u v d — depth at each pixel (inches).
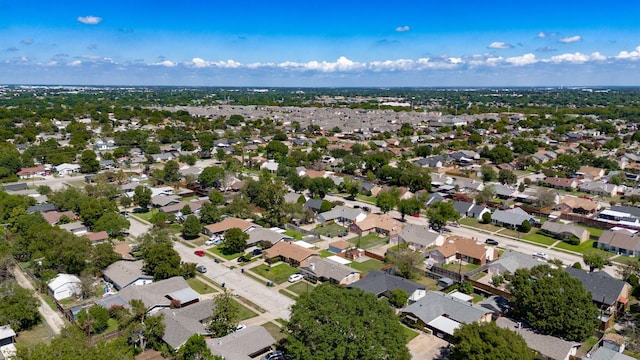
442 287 2918.3
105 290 2878.9
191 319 2388.0
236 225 3941.9
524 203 4960.6
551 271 2482.8
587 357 2090.3
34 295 2807.6
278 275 3134.8
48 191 4928.6
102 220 3814.0
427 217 4520.2
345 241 3809.1
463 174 6274.6
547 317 2252.7
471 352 1876.2
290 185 5324.8
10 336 2265.0
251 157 7052.2
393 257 3238.2
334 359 1878.7
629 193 5137.8
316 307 2007.9
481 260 3356.3
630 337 2322.8
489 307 2593.5
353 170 6210.6
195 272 3152.1
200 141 7859.3
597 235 3954.2
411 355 2071.9
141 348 2209.6
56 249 2977.4
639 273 2940.5
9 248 3240.7
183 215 4286.4
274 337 2351.1
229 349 2114.9
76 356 1775.3
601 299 2605.8
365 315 1985.7
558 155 6998.0
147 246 3216.0
